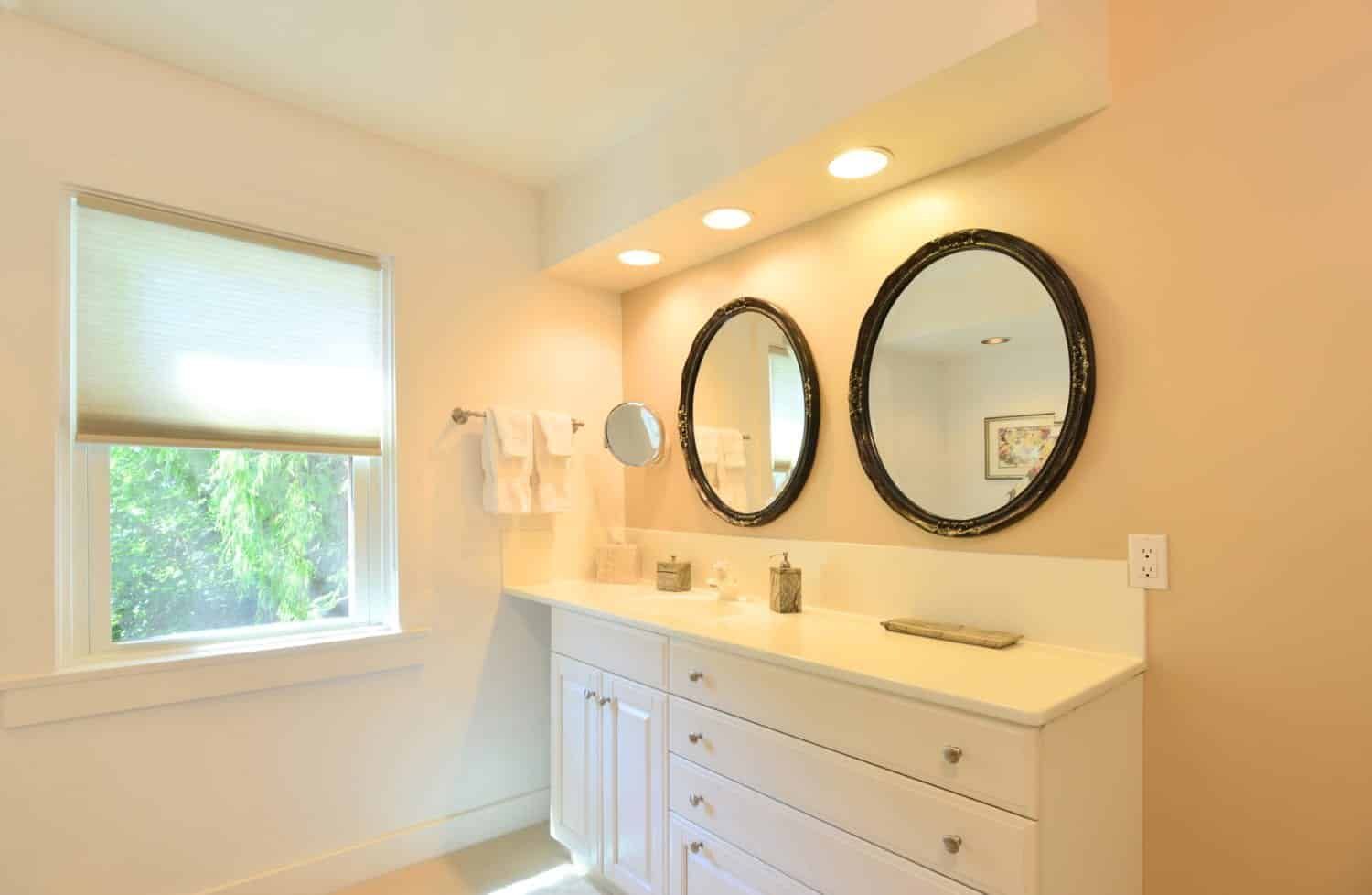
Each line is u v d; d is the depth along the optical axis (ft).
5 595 5.31
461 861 7.42
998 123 5.18
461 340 7.89
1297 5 4.25
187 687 6.01
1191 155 4.63
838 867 4.67
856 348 6.49
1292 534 4.24
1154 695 4.75
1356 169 4.05
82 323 5.74
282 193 6.66
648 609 6.91
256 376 6.58
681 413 8.39
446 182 7.79
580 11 5.29
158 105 6.03
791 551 7.12
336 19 5.41
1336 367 4.11
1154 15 4.77
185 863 6.03
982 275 5.63
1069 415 5.07
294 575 6.93
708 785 5.66
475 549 7.93
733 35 5.59
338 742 6.90
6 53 5.40
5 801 5.28
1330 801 4.09
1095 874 4.26
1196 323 4.60
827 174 5.99
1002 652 5.03
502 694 8.08
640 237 7.48
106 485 5.94
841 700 4.69
